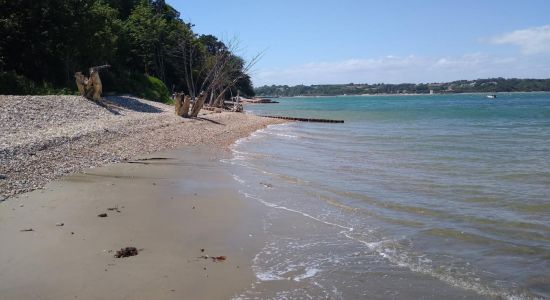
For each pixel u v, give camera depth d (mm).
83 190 12516
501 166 18375
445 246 8953
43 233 8938
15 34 33656
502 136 31141
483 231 9883
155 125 27406
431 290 7008
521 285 7207
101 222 9797
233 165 17953
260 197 12695
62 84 37500
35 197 11508
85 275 7129
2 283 6801
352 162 19406
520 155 21578
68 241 8570
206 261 7922
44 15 34781
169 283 6965
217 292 6742
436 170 17484
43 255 7863
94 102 31391
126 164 16766
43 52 35062
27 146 16406
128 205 11281
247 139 28422
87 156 17094
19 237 8672
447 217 10953
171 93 71062
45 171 14195
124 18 72688
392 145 26000
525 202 12352
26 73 35656
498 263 8109
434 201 12516
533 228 10078
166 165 17156
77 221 9781
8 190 11844
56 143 17922
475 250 8742
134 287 6777
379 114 63438
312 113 67625
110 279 7020
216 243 8867
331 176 16094
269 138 29672
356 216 11000
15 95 28953
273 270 7641
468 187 14297
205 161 18594
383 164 18906
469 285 7188
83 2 38688
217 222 10211
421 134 33000
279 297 6664
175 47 70812
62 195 11875
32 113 24125
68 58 38281
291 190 13680
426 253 8570
